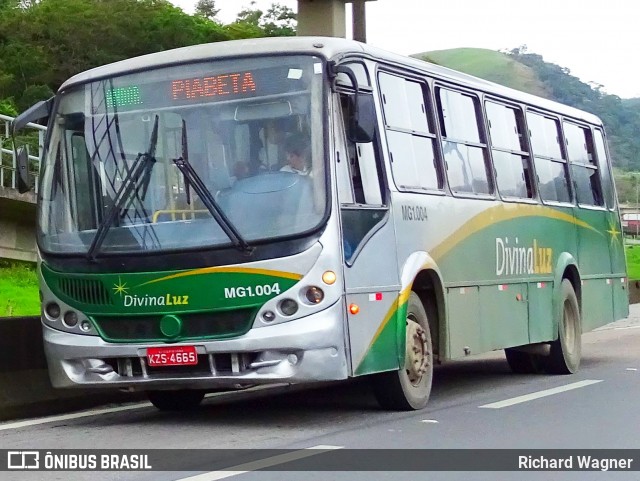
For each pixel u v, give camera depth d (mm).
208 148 10359
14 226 26391
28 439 9906
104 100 10859
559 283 16078
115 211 10516
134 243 10344
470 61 181000
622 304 19125
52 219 10891
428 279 12203
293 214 10047
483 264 13531
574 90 163125
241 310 10023
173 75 10641
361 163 10812
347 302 10195
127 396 13180
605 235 18484
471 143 13766
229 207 10148
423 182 12195
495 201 14109
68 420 11359
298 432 10195
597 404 12273
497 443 9539
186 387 10344
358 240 10500
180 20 65312
